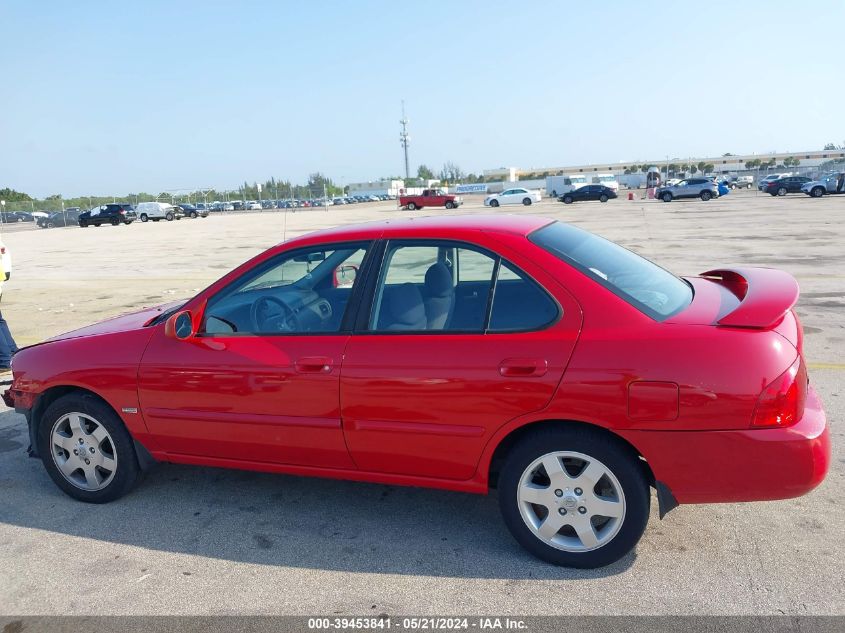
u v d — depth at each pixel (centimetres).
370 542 359
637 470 309
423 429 332
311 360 347
